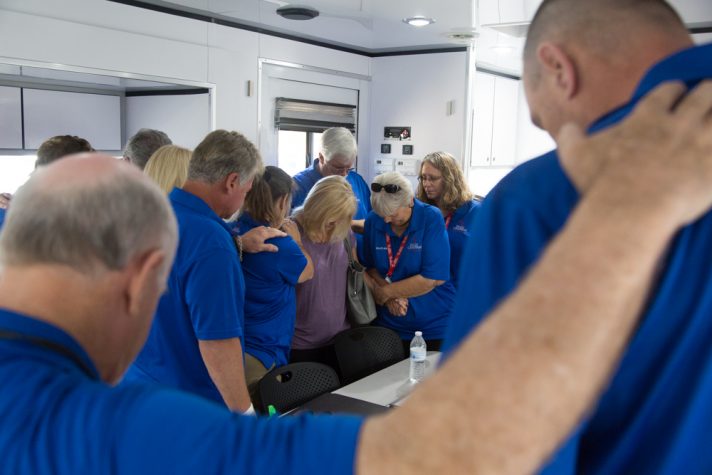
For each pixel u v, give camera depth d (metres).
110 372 0.75
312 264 2.73
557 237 0.47
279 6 4.16
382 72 5.99
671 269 0.56
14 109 3.65
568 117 0.67
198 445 0.56
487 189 5.00
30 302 0.68
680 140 0.46
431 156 3.37
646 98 0.51
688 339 0.56
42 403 0.61
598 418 0.61
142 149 2.69
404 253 3.06
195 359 1.91
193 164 1.92
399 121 5.95
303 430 0.55
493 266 0.64
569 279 0.44
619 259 0.43
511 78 4.47
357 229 3.33
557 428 0.43
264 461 0.54
